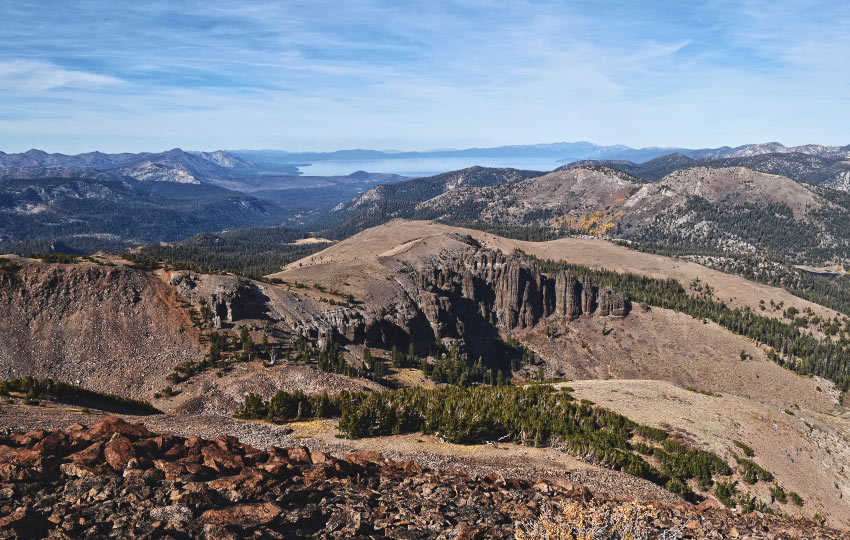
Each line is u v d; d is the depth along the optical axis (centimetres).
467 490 3241
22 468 2459
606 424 8944
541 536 2397
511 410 8012
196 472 2708
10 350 14000
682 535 2977
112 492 2384
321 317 19062
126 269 17212
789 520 3888
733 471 8144
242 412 7738
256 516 2338
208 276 18325
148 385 13288
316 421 7600
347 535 2364
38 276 16088
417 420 7669
